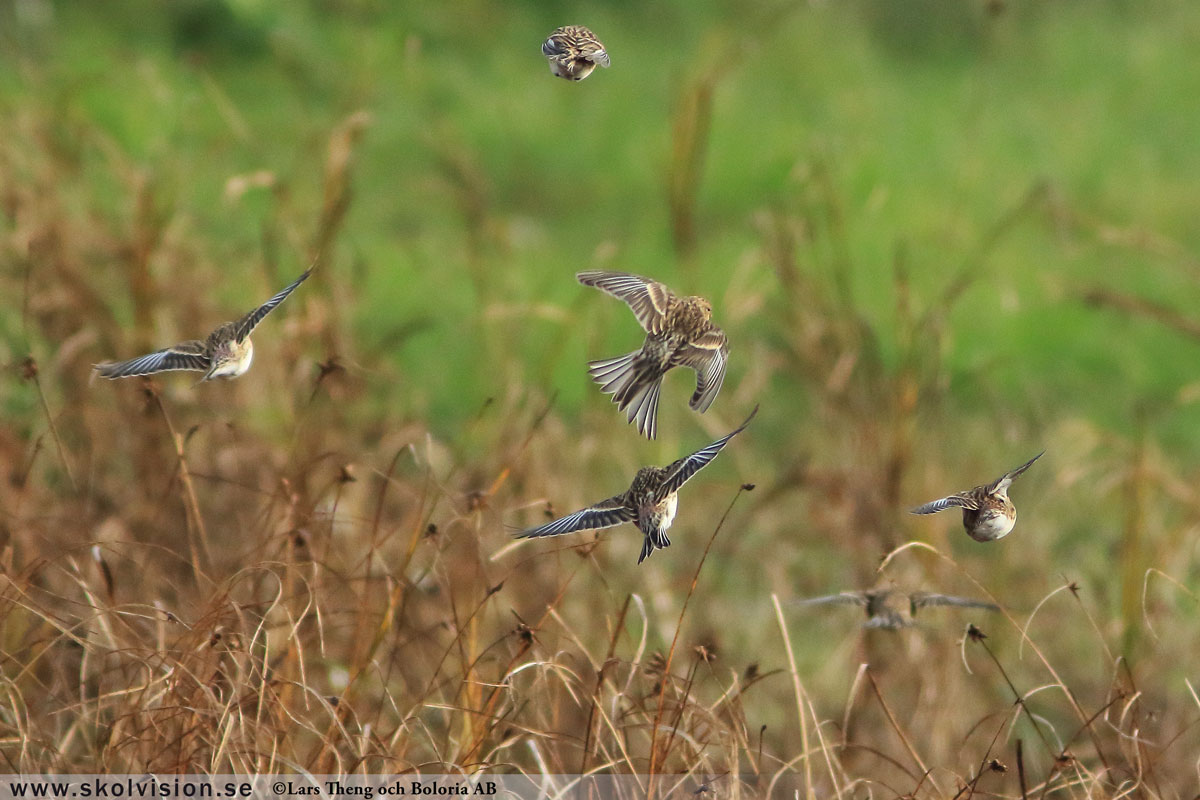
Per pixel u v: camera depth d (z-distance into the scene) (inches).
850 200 829.8
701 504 534.3
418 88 924.0
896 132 982.4
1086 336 730.2
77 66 832.9
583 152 905.5
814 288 581.9
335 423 490.9
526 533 258.4
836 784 337.1
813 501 518.0
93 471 434.0
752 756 332.2
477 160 864.9
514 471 474.3
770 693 445.7
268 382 499.5
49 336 497.4
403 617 361.4
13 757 332.2
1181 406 687.1
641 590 462.0
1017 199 879.7
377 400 561.9
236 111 825.5
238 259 604.7
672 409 596.7
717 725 328.2
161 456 455.5
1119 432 657.0
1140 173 964.0
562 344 554.3
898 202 845.8
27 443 447.8
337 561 421.4
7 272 508.7
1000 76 1133.1
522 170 873.5
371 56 929.5
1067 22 1259.8
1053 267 802.2
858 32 1136.8
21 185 538.9
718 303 679.1
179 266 541.3
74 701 355.9
